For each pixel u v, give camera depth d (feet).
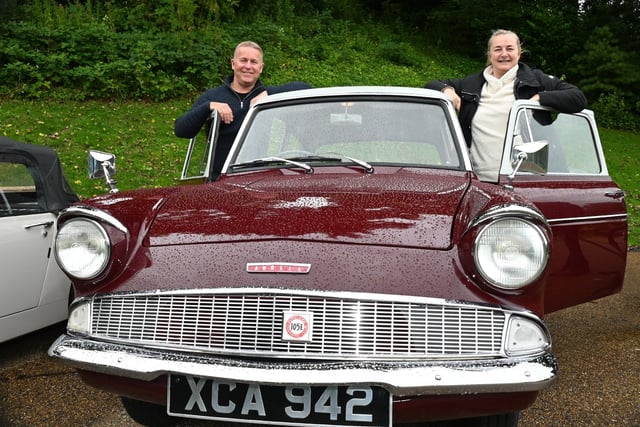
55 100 37.24
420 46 71.26
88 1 45.73
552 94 11.51
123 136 32.55
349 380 6.44
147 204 8.43
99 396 10.75
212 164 11.57
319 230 7.39
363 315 6.73
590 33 73.46
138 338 7.22
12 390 11.06
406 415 6.63
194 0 48.19
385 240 7.20
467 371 6.49
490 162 12.61
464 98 13.38
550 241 6.84
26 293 12.76
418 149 10.60
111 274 7.49
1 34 39.55
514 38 12.97
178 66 42.27
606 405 10.33
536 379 6.50
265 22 52.80
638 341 13.89
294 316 6.73
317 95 11.63
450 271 6.94
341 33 61.57
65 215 7.67
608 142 55.72
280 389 6.66
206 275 7.13
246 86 14.60
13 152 13.14
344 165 10.30
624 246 11.31
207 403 6.81
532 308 7.00
